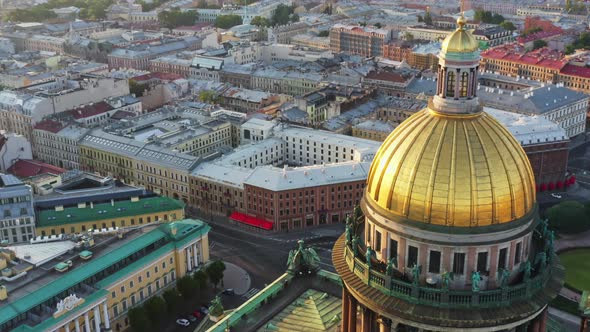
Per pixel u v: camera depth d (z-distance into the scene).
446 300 75.38
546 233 83.31
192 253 198.38
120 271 174.62
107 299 168.75
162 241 190.75
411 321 77.12
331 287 112.88
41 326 147.75
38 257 170.38
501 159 76.06
